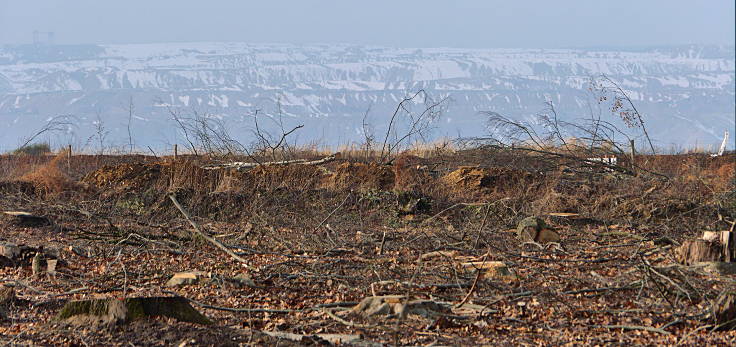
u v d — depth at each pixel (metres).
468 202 28.61
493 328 13.34
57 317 12.58
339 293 15.80
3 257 18.41
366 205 28.02
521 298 15.34
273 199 27.56
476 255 19.92
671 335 13.10
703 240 19.17
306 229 23.83
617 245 21.62
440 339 12.70
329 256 19.61
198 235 21.14
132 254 19.64
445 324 13.45
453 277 16.81
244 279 16.48
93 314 12.35
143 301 12.36
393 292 15.74
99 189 28.98
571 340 12.71
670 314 14.46
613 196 28.88
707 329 13.54
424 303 14.26
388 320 13.62
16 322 13.03
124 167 30.58
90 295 15.23
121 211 26.69
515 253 19.91
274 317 14.02
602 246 21.66
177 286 16.30
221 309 14.30
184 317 12.48
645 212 27.08
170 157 39.81
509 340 12.70
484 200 28.52
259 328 13.21
